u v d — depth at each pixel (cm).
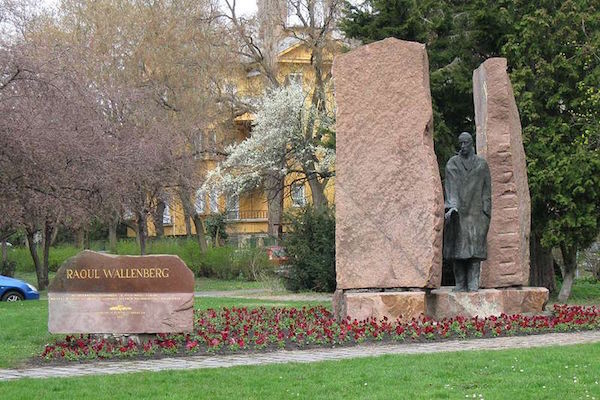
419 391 953
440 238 1644
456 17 2820
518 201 1878
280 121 4441
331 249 3045
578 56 2523
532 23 2558
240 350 1353
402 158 1655
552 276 2780
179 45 4391
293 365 1158
